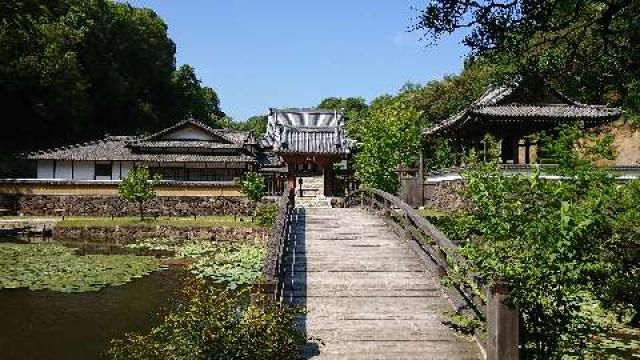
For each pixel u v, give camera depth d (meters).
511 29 8.98
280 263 10.23
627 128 22.19
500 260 6.55
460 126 20.00
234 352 5.40
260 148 46.53
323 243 13.52
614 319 8.51
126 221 32.16
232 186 37.12
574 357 6.63
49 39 49.59
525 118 18.19
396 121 26.06
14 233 30.17
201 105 82.12
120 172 42.38
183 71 80.12
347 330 8.02
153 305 14.73
